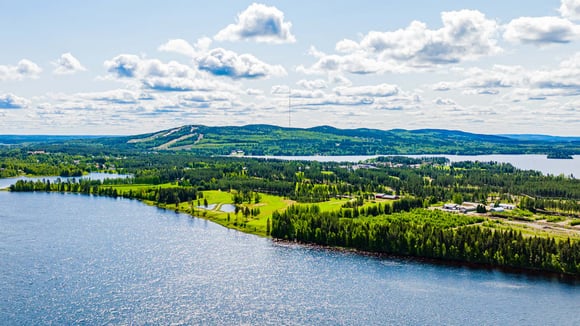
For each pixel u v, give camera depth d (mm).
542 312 197875
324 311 199000
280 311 198625
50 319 188500
